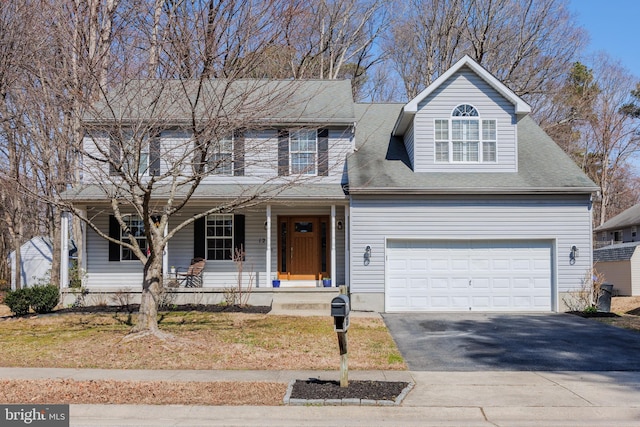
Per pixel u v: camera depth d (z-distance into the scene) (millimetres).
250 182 17719
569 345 11812
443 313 16297
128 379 8883
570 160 18156
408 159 18297
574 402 7734
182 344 11422
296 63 22672
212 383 8594
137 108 11867
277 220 18859
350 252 16688
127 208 18172
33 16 15789
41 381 8656
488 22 31641
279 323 14078
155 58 11562
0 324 14258
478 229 16656
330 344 11719
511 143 17359
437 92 17516
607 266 30766
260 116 12617
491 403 7664
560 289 16578
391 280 16766
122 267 18391
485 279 16766
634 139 43938
